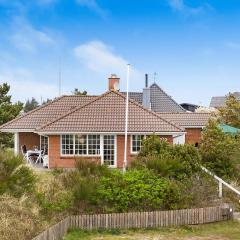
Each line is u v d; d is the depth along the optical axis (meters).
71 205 20.44
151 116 34.28
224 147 28.88
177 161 25.19
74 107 37.25
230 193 25.58
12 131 36.28
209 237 19.72
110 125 33.38
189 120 44.19
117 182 21.62
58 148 33.34
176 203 22.16
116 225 20.11
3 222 16.27
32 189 20.08
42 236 15.55
